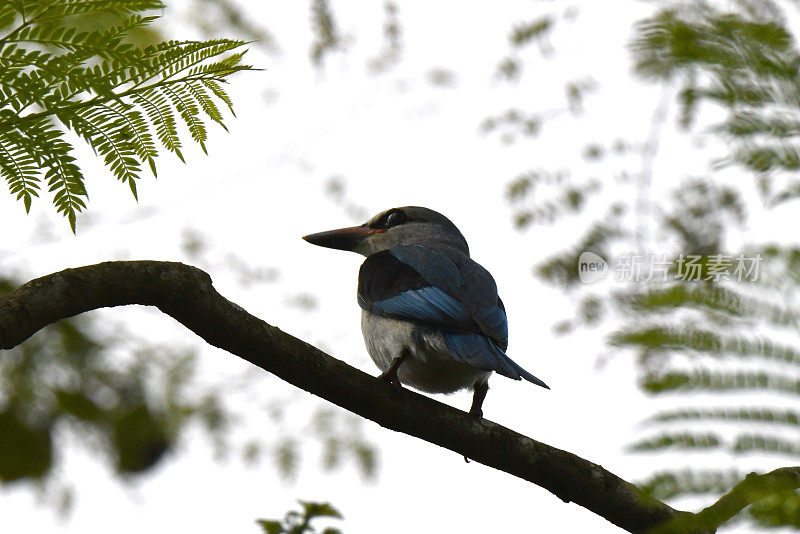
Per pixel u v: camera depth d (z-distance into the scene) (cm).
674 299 291
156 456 1273
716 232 895
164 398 1353
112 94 483
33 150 500
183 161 510
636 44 356
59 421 1203
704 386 274
